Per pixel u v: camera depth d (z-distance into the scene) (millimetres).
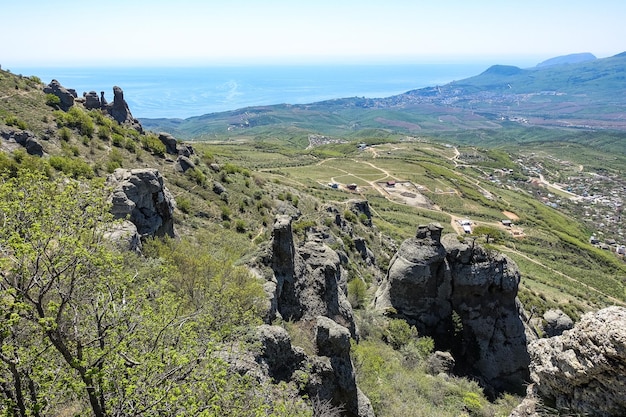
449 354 29578
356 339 25594
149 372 8766
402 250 34375
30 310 8000
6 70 64250
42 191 9008
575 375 11258
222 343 13148
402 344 29859
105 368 8430
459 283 32625
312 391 15383
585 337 11031
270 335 15117
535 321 47094
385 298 34406
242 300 17219
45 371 8297
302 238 43250
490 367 31516
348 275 42031
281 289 22281
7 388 8094
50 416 9281
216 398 8859
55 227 8344
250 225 52781
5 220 8086
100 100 73688
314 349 17828
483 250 33688
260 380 12922
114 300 9688
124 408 8398
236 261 24047
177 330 10422
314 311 23062
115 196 25391
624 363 9953
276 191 73812
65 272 8664
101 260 8727
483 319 32562
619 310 10727
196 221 45812
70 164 40781
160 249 23078
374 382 21469
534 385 13469
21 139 43062
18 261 7664
